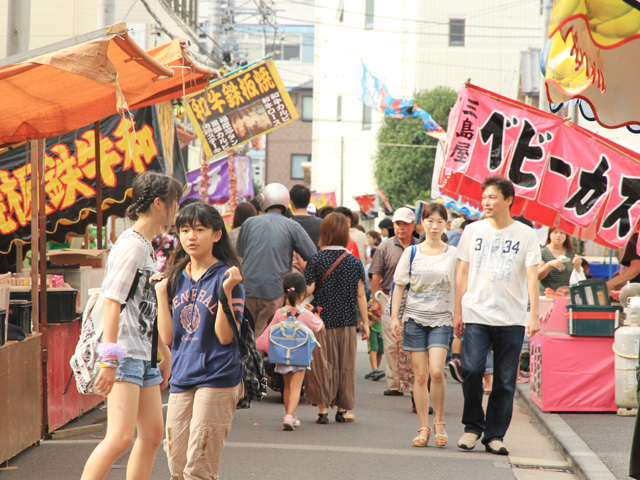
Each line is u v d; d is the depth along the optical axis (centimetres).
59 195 1251
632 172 1273
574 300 1143
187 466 604
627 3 557
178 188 650
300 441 985
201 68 906
